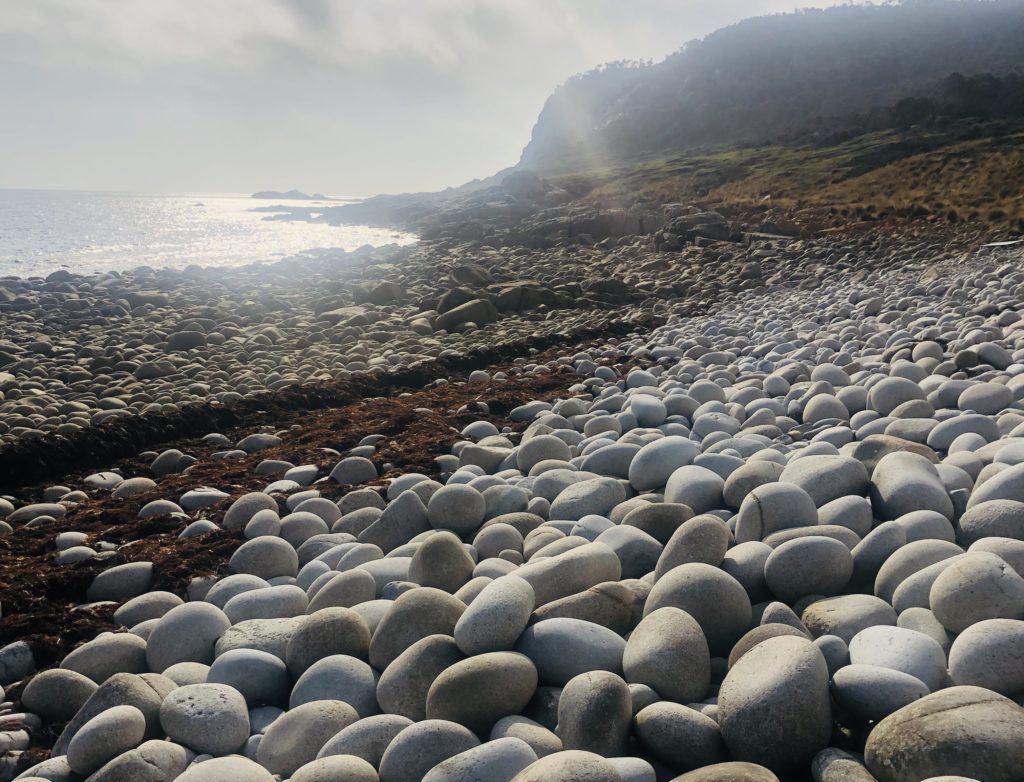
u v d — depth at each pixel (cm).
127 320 1558
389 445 670
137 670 358
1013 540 300
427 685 292
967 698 216
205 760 271
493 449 603
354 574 379
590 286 1705
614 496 459
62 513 580
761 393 668
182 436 779
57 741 308
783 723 230
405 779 246
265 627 357
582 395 798
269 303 1717
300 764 273
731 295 1603
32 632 401
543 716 277
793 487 370
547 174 9981
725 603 299
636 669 274
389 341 1303
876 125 5591
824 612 296
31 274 2755
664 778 242
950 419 462
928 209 2352
